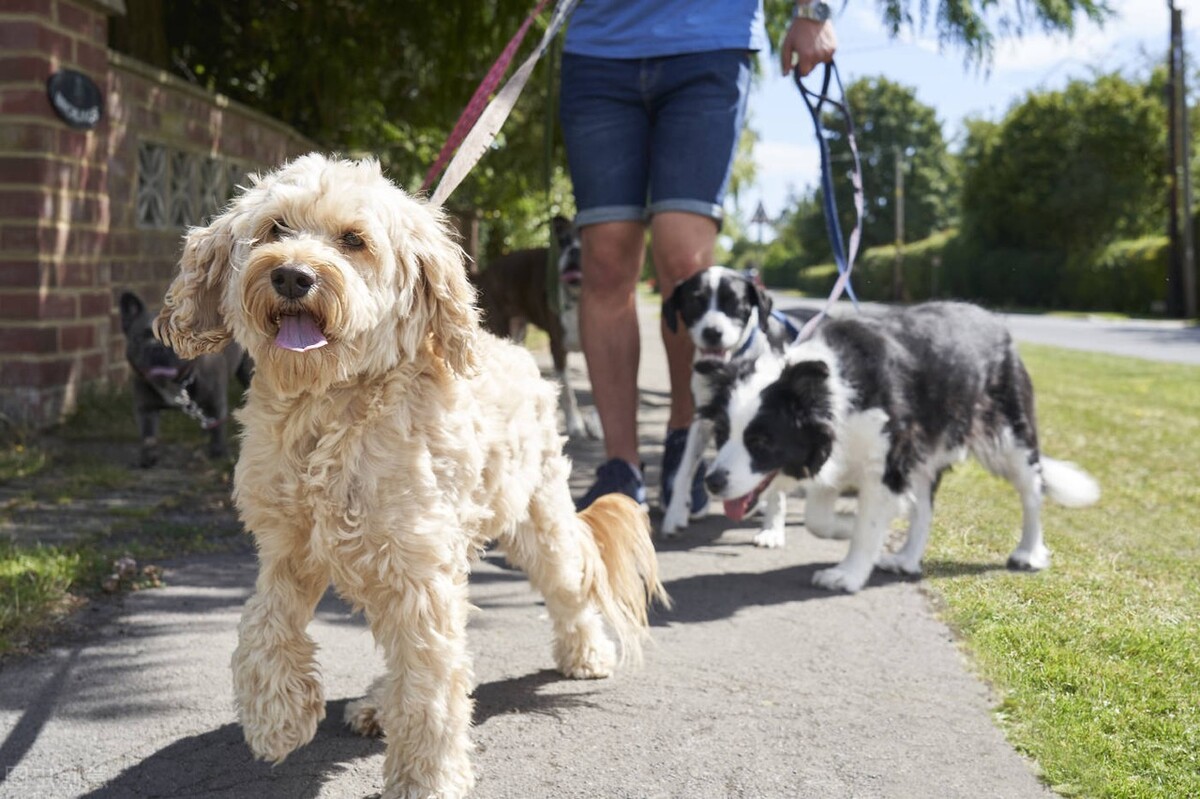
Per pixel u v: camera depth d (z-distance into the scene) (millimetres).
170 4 12633
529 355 3266
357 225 2506
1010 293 46469
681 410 5914
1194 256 37844
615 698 3322
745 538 5613
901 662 3635
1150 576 4645
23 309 7391
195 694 3258
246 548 4980
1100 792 2650
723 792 2707
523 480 3084
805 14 4992
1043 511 6105
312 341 2406
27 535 4977
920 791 2705
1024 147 46531
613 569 3531
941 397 4844
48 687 3289
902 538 5488
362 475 2498
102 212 8203
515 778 2777
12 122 7305
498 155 19094
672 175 5059
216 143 10859
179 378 6602
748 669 3576
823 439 4586
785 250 85688
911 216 77750
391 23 12922
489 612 4145
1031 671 3445
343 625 3934
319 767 2826
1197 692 3264
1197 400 12320
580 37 5137
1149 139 45094
